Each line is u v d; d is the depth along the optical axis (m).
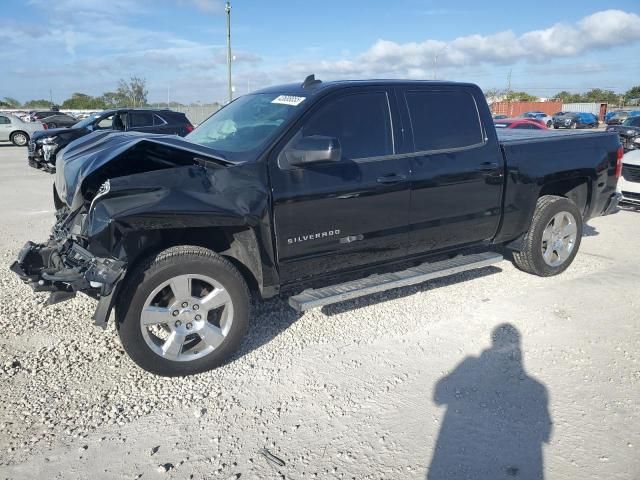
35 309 4.79
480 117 4.91
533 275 5.76
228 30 27.61
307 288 4.21
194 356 3.69
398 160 4.33
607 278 5.65
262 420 3.21
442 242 4.80
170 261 3.50
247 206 3.64
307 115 3.99
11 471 2.78
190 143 3.91
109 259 3.33
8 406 3.33
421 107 4.56
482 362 3.89
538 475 2.74
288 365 3.87
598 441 3.00
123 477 2.75
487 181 4.87
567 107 59.75
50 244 4.07
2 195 11.18
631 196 8.91
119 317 3.47
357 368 3.82
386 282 4.35
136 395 3.48
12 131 27.48
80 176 3.73
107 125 15.05
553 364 3.85
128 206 3.31
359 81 4.33
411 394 3.48
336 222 4.07
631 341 4.20
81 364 3.86
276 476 2.74
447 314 4.74
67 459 2.88
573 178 5.67
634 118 22.31
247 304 3.82
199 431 3.12
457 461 2.85
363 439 3.03
